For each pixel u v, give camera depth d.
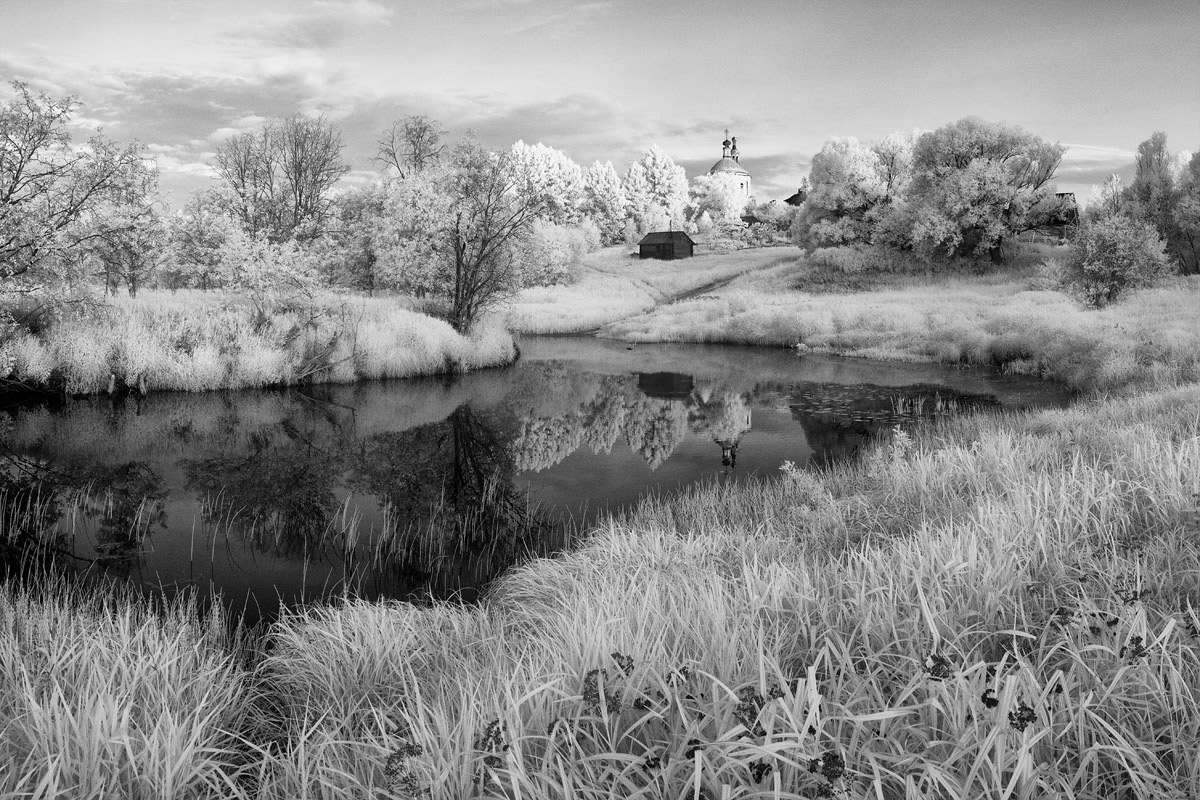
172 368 17.97
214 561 8.04
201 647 5.22
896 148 56.12
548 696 2.90
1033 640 3.17
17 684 3.58
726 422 16.02
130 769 2.97
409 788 2.53
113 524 9.30
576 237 77.69
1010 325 26.98
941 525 5.46
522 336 39.81
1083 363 19.27
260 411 16.67
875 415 16.31
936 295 41.41
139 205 16.23
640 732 2.78
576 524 9.22
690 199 123.94
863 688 2.75
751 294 49.31
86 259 16.38
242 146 38.97
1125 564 3.71
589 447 13.84
